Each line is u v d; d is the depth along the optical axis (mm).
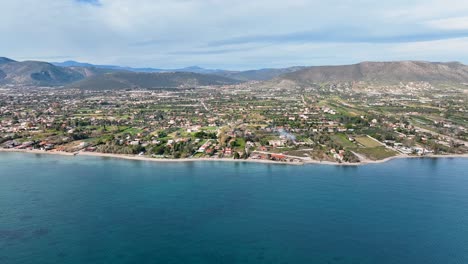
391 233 137875
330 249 127125
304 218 150750
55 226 142625
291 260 120000
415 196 174750
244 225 144750
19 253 122625
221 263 117750
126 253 123562
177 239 133625
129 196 175750
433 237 134875
